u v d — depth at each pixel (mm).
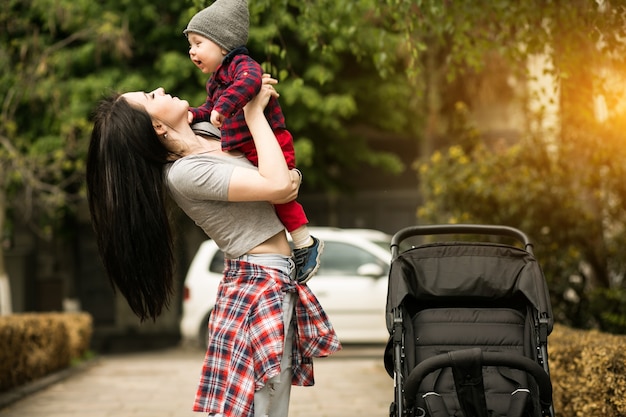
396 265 5992
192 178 4836
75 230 27359
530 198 14016
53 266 29109
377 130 25297
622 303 13469
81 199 24594
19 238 28531
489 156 15008
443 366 5090
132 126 4848
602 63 10086
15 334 13328
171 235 5062
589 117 11141
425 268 6129
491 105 26531
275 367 4754
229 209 4930
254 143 4980
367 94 23594
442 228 6402
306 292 5066
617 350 7762
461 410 5387
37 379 14656
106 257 4973
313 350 5066
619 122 13523
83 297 29250
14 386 13344
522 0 9500
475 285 6035
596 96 10328
